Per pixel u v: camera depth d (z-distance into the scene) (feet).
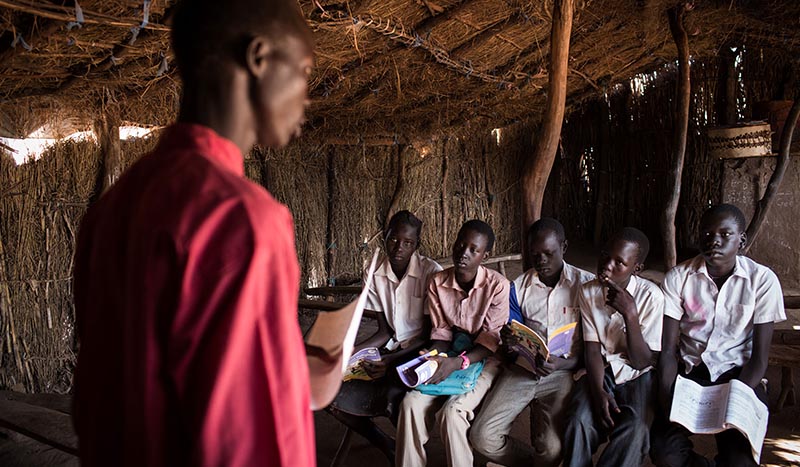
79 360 2.82
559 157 31.73
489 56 17.80
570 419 8.48
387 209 25.70
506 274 27.07
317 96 17.20
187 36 2.82
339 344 3.90
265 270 2.44
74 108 14.58
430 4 13.52
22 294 15.35
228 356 2.32
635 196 29.19
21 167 15.06
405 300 10.56
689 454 8.06
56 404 14.52
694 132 26.50
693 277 9.00
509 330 8.95
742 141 19.70
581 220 31.40
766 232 23.93
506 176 29.48
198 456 2.31
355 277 24.95
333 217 24.43
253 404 2.39
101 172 15.72
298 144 23.07
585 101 28.17
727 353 8.81
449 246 27.76
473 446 9.15
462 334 9.89
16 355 15.34
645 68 24.76
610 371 8.86
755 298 8.63
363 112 21.07
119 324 2.58
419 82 18.42
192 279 2.37
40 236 15.46
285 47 2.83
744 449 7.74
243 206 2.48
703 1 18.69
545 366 8.77
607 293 8.46
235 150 2.86
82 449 2.75
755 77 24.72
